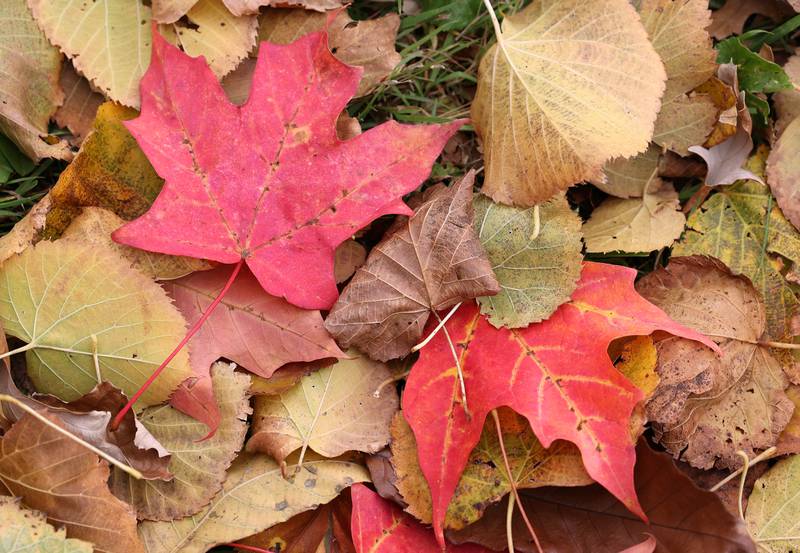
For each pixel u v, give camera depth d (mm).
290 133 551
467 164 614
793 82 608
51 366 552
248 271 562
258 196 552
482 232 573
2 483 539
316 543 570
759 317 587
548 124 568
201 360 555
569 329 564
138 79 562
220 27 568
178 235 544
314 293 555
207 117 546
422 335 567
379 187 554
